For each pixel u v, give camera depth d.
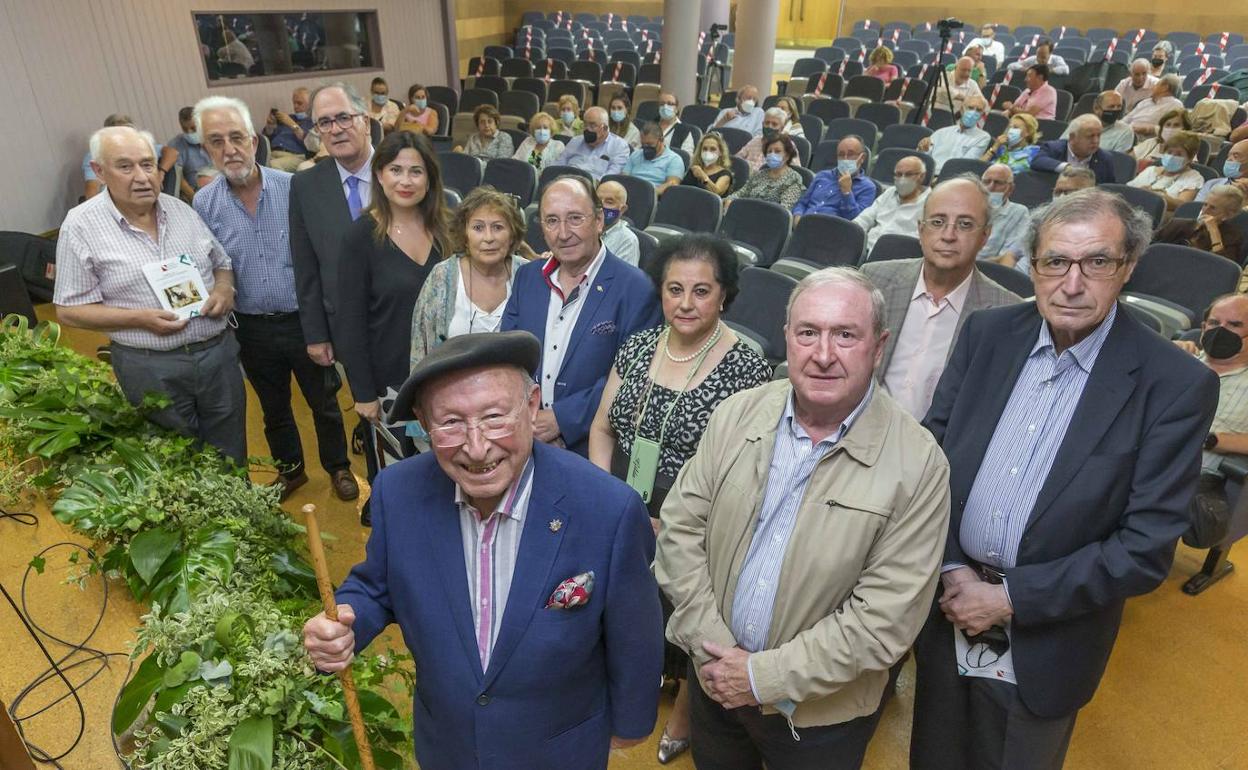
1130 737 2.31
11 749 1.39
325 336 2.97
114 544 1.98
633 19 16.48
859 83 10.67
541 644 1.23
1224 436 2.55
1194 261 3.79
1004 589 1.52
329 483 3.55
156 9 7.63
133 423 2.54
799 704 1.48
